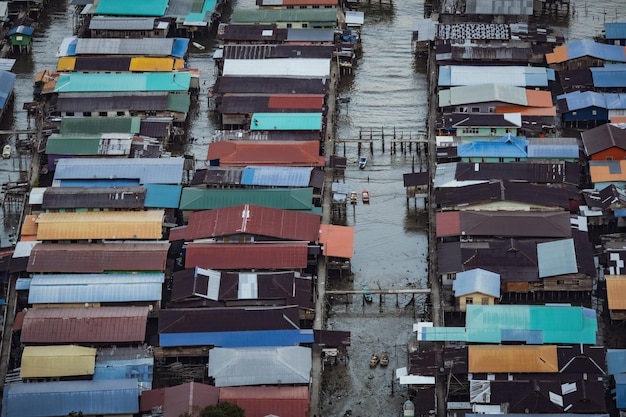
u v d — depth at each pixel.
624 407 160.75
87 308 177.75
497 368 165.62
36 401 162.00
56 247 188.25
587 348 167.38
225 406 153.50
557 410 159.38
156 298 179.38
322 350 172.62
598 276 186.00
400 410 166.25
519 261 183.12
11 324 179.12
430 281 186.00
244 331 172.50
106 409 161.75
